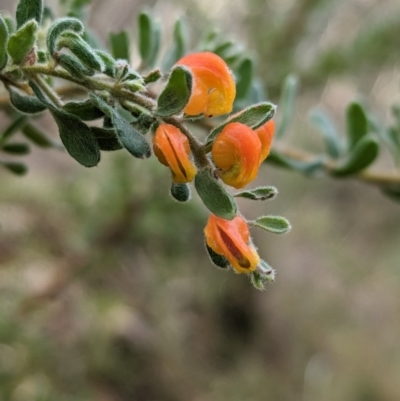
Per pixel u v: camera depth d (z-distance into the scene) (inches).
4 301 22.8
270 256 53.4
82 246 23.8
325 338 50.3
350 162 12.0
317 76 21.3
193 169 5.6
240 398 42.2
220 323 46.0
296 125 43.1
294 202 57.8
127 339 32.9
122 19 31.5
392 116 14.0
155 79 6.2
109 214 23.0
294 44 21.7
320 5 21.7
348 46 20.9
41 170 30.6
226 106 6.0
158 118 5.8
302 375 47.5
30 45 6.0
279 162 11.9
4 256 25.0
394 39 20.3
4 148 9.5
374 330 53.2
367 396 48.4
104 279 28.6
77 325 27.6
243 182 5.8
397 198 12.8
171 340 36.2
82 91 8.9
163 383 35.4
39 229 25.7
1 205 26.6
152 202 22.8
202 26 21.6
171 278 35.4
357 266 57.5
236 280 45.8
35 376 24.6
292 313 50.3
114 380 32.1
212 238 5.9
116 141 6.0
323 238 58.3
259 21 22.8
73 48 5.9
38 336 23.7
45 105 6.1
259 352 47.0
